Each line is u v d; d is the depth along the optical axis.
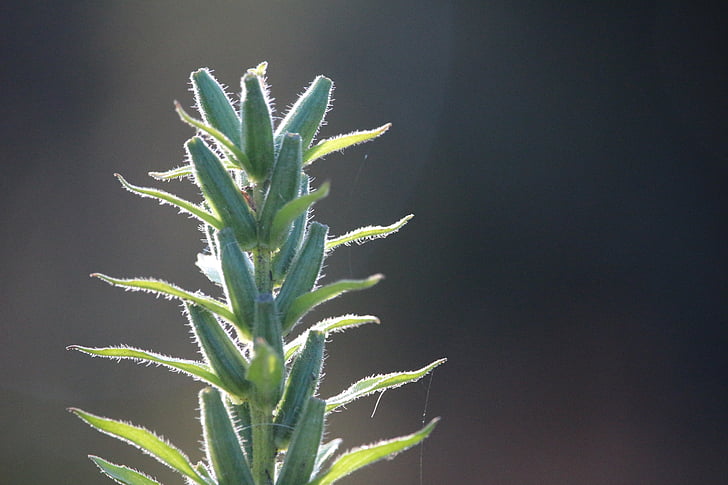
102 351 0.74
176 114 1.93
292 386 0.74
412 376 0.75
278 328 0.73
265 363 0.69
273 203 0.74
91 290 1.79
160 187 1.88
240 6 1.94
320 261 0.75
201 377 0.74
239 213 0.74
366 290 1.80
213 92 0.76
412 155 1.95
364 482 1.58
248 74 0.74
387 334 1.75
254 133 0.74
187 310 0.74
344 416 1.61
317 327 0.75
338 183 1.90
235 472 0.73
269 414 0.74
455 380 1.74
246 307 0.73
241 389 0.74
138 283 0.73
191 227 1.84
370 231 0.76
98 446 1.62
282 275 0.75
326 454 0.75
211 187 0.74
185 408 1.65
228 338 0.74
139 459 1.61
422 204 1.90
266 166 0.75
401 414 1.66
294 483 0.73
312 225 0.75
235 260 0.74
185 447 1.61
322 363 0.75
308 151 0.76
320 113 0.76
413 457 1.62
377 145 1.94
